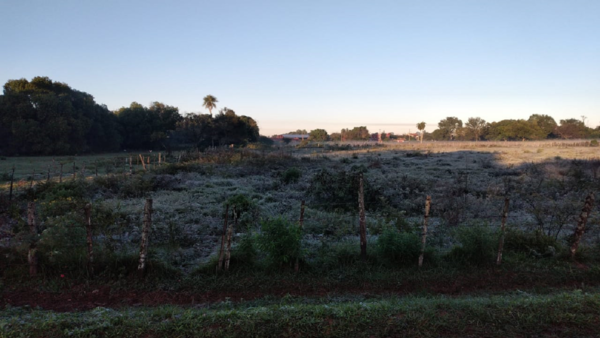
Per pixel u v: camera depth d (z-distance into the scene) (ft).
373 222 35.73
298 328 15.11
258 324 15.38
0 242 26.02
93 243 24.67
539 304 16.98
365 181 47.98
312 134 401.08
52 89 192.44
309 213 40.47
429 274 22.61
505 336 14.67
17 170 93.20
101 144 203.21
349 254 24.79
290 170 68.90
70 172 87.30
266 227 23.48
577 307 16.57
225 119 206.90
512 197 48.37
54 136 163.84
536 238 26.53
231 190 59.06
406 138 486.38
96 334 14.98
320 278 22.29
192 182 63.57
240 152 106.52
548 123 326.65
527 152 130.72
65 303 19.54
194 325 15.33
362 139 418.31
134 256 23.21
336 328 15.11
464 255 24.64
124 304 19.63
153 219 37.04
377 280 22.03
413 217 40.45
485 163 91.66
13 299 19.72
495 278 22.40
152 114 229.66
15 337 14.60
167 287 21.16
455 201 43.37
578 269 23.22
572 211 37.14
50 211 35.42
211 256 26.04
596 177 60.54
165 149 207.92
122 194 52.90
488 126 341.82
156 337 14.73
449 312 16.57
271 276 22.33
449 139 391.65
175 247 27.99
